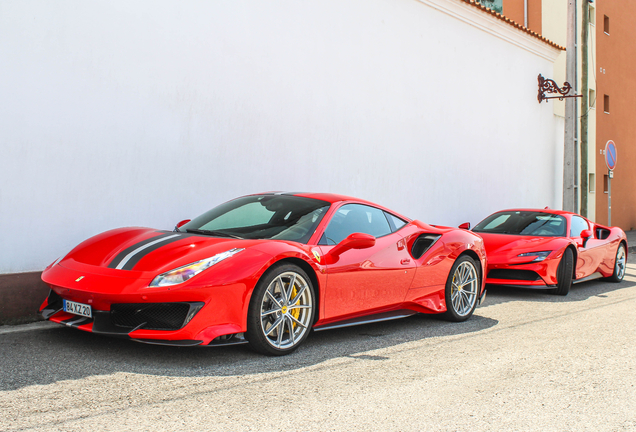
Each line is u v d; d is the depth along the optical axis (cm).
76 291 315
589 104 1784
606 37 1880
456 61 970
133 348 348
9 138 436
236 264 324
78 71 477
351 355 368
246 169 627
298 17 684
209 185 589
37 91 452
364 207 453
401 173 855
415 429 245
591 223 827
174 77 552
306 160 701
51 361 315
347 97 758
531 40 1166
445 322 502
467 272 521
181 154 561
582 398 298
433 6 908
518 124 1165
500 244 687
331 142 736
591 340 439
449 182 958
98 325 321
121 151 511
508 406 280
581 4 1619
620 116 1975
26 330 386
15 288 409
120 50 507
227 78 604
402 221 488
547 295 689
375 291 420
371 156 800
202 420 241
